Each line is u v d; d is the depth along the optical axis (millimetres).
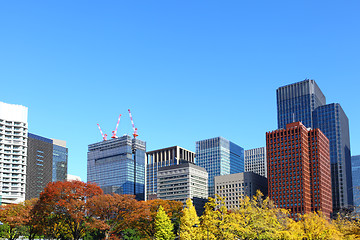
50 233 124562
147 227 150000
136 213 122125
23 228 136000
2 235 134875
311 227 111875
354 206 66000
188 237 130375
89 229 123125
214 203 105312
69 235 130125
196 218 142125
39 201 112125
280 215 112625
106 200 116375
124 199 121000
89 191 117125
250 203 109125
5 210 139625
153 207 158875
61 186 111750
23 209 133375
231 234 99688
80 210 112000
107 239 120188
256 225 100375
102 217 118688
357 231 65000
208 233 102688
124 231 142375
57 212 110812
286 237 102000
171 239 141125
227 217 101438
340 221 115500
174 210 163125
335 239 102938
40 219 116312
